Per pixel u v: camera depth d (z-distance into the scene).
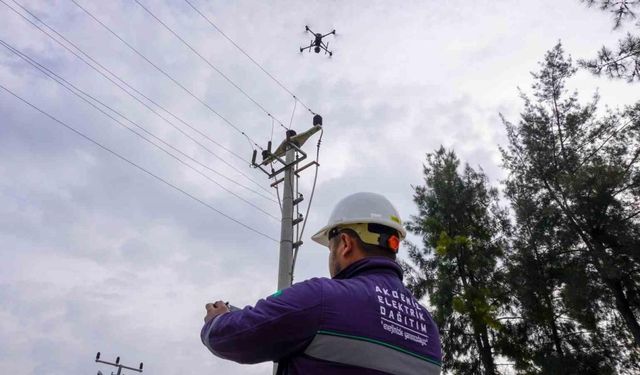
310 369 1.49
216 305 1.83
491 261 22.61
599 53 11.91
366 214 2.03
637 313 19.25
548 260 20.97
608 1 10.18
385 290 1.77
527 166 23.95
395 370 1.56
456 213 24.62
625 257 18.52
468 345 21.11
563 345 20.36
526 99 25.41
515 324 21.22
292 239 11.55
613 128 22.44
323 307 1.55
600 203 19.67
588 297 18.36
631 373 19.52
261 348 1.52
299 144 13.05
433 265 23.45
